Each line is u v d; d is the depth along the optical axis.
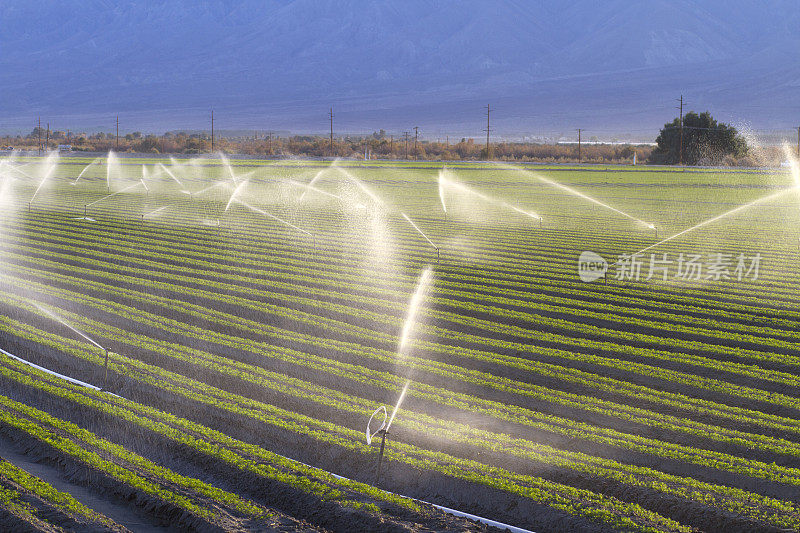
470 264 39.22
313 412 20.12
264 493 15.73
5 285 32.03
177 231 48.44
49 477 16.03
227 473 16.42
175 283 34.19
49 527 13.78
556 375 22.86
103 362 22.62
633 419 19.75
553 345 26.31
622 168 107.88
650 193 77.25
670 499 15.53
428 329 27.55
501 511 15.44
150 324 26.92
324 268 37.78
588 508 15.02
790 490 16.09
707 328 28.33
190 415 19.69
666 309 30.95
